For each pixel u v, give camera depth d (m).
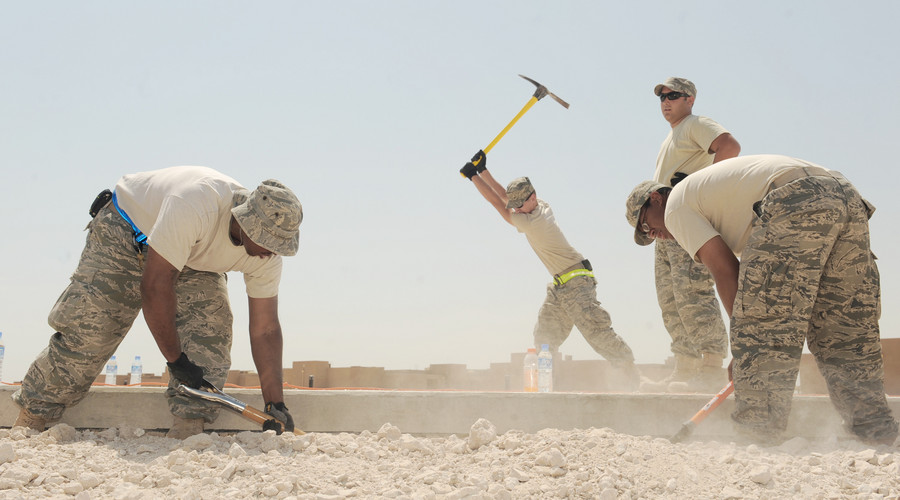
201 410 3.50
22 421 3.56
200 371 3.43
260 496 2.46
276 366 3.63
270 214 3.22
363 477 2.68
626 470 2.64
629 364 6.07
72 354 3.45
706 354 5.26
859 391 3.23
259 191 3.27
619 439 3.03
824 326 3.33
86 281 3.46
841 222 3.07
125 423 3.84
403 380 9.17
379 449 3.09
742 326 3.15
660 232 3.80
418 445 3.09
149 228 3.42
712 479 2.60
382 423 3.85
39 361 3.53
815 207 3.02
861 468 2.66
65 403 3.60
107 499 2.43
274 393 3.59
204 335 3.64
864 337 3.26
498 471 2.63
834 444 3.14
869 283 3.23
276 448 3.07
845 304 3.26
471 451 3.10
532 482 2.56
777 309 3.06
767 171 3.22
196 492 2.42
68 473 2.63
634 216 3.79
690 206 3.40
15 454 2.82
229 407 3.40
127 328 3.60
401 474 2.68
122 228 3.48
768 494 2.44
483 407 3.81
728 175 3.32
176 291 3.64
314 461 2.87
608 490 2.42
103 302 3.45
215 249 3.46
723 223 3.37
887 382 6.36
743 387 3.12
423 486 2.54
